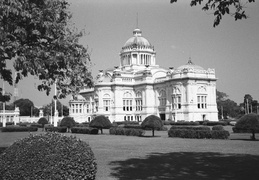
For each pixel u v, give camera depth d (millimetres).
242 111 182125
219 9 15828
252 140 38125
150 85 116125
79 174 12930
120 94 120625
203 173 17812
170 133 46812
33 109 195250
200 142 36250
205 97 101812
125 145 34156
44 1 19250
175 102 102812
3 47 16078
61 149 12562
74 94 21672
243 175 17094
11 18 17812
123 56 135875
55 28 20047
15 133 64875
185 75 99312
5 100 19625
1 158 12320
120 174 17859
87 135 53531
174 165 20547
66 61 20062
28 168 11828
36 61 17875
